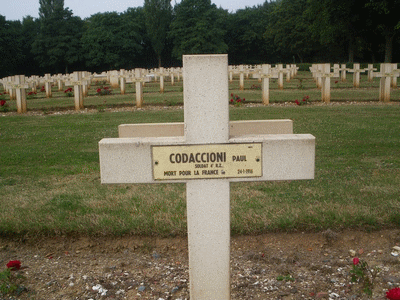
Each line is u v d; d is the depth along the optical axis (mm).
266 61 84875
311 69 23328
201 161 2783
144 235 4500
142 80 16703
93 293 3473
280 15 70562
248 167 2799
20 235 4559
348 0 39281
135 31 75250
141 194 5742
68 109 17109
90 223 4652
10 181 6762
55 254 4238
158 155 2781
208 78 2666
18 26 80312
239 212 4863
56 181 6766
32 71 78688
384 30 41594
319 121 12086
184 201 5367
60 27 72562
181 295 3438
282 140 2764
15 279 3619
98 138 10586
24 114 16031
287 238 4387
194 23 74562
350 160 7656
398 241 4258
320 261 3975
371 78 26922
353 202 5082
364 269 3439
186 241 4387
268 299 3344
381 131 10430
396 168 6926
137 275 3783
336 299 3314
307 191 5648
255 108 15344
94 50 72438
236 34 83438
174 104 17172
